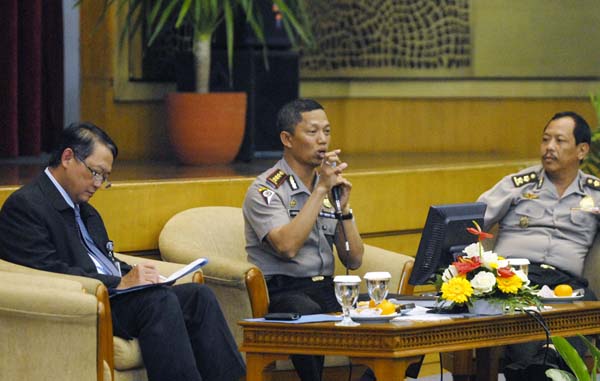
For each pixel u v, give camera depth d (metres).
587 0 18.36
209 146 14.52
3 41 14.92
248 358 8.45
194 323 9.37
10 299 8.41
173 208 11.80
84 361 8.36
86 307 8.30
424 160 15.80
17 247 9.26
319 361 9.76
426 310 8.95
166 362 8.92
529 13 18.31
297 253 10.33
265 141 15.65
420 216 13.74
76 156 9.47
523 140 18.42
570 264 10.98
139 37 16.11
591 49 18.41
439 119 18.28
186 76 15.16
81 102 16.06
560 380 8.41
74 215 9.63
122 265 10.04
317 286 10.34
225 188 12.20
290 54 15.64
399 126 18.17
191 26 16.27
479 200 11.38
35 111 15.37
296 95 15.73
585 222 11.09
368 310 8.48
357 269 10.77
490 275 8.58
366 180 13.18
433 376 12.81
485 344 8.55
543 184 11.24
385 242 13.52
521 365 9.53
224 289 9.99
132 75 16.11
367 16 17.91
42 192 9.48
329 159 10.05
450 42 18.19
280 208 10.24
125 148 16.16
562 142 11.04
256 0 15.12
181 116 14.48
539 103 18.36
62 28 15.70
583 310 9.15
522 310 8.63
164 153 16.41
